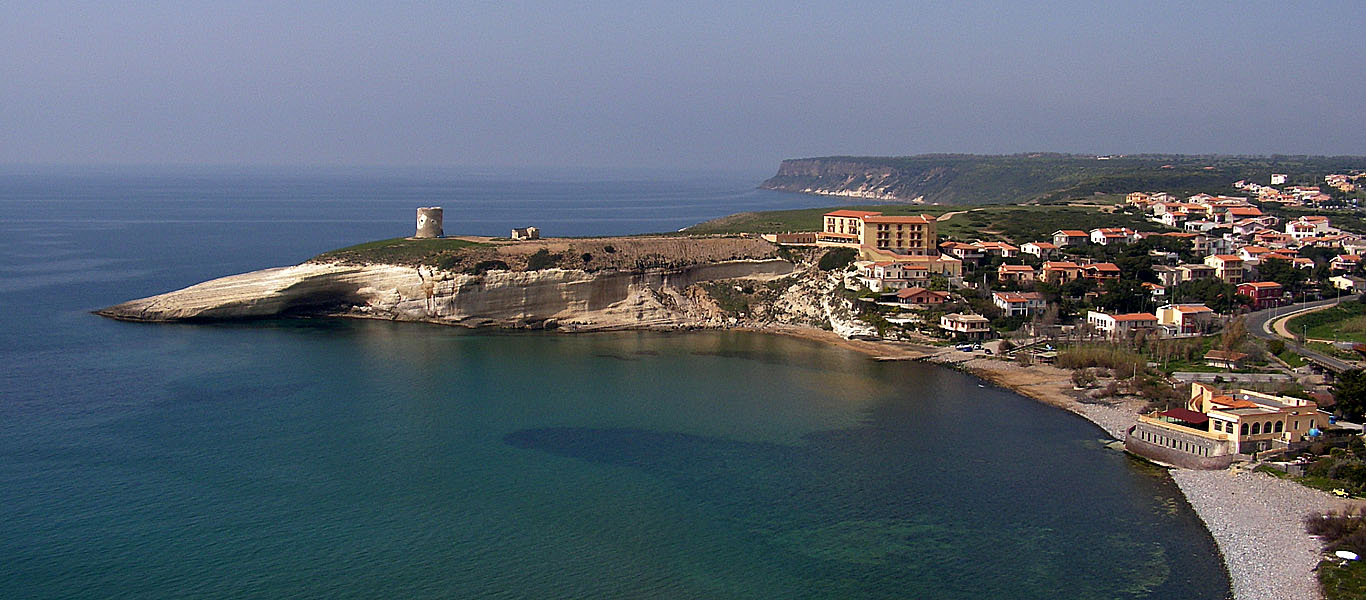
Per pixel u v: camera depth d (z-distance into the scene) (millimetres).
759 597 80125
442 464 107438
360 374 145625
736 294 199875
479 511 95188
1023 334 172750
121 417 121125
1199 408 118875
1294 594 79375
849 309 186125
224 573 82188
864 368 155750
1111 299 186750
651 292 195625
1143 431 113438
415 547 87500
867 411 130250
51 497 96188
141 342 163875
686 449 113688
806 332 186250
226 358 153750
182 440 113250
